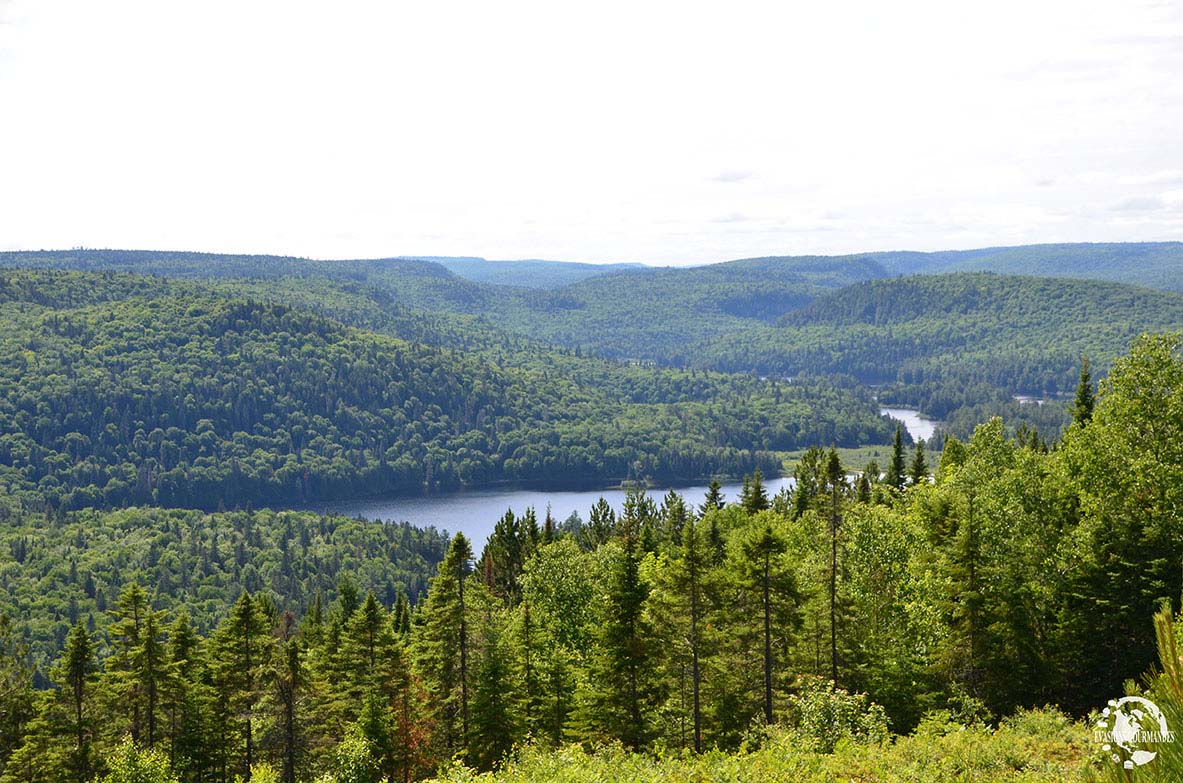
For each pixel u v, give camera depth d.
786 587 38.94
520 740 43.88
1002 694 35.38
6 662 56.41
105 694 51.41
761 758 24.39
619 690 40.28
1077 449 42.06
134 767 42.94
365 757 43.66
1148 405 39.22
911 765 21.77
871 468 121.25
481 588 51.75
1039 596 37.25
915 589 43.88
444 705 48.88
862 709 29.88
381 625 56.19
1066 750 22.12
